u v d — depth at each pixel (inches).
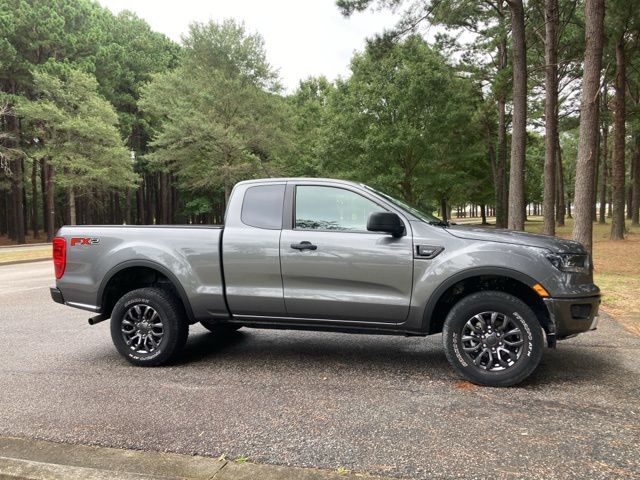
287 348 228.4
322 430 136.2
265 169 1312.7
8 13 1288.1
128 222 1899.6
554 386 169.2
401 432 134.0
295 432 135.2
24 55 1380.4
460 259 172.9
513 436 130.0
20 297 397.7
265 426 139.7
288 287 190.4
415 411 149.0
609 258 602.5
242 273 194.4
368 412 148.8
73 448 128.6
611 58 847.1
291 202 196.7
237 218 200.8
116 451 126.3
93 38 1478.8
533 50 923.4
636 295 335.0
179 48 1943.9
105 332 269.9
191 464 118.5
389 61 902.4
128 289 221.1
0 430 140.7
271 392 168.4
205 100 1227.9
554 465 114.2
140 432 137.3
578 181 392.5
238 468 116.0
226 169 1235.9
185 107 1250.6
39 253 872.3
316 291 187.3
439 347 227.8
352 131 967.0
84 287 209.2
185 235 202.1
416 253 177.5
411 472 112.3
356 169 969.5
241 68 1275.8
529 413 145.8
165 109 1280.8
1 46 1239.5
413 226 181.8
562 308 165.0
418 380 179.0
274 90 1309.1
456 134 992.9
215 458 121.3
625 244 799.1
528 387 168.6
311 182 197.6
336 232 187.9
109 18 1796.3
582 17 738.2
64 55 1429.6
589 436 129.3
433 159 945.5
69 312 331.3
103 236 209.3
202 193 1754.4
